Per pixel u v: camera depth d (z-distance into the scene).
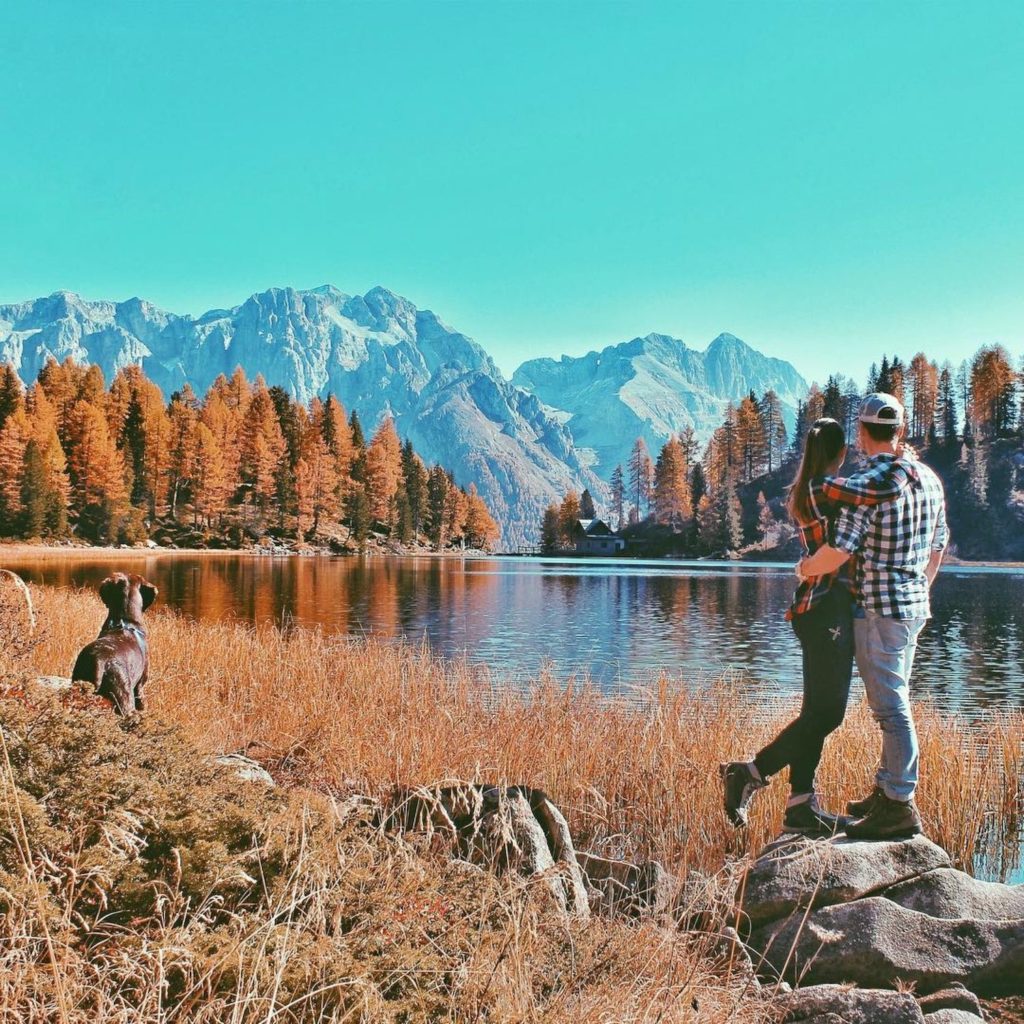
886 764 4.51
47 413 99.38
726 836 6.18
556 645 24.22
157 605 34.19
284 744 6.72
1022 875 6.31
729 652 22.92
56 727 3.33
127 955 2.20
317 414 140.25
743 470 159.38
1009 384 141.62
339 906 2.71
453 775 6.12
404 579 60.69
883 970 3.94
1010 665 21.17
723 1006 3.26
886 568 4.35
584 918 3.86
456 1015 2.55
